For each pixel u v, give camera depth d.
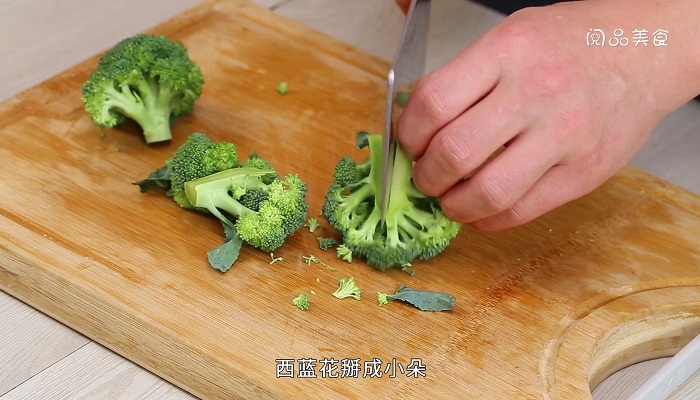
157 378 0.76
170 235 0.80
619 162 0.80
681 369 0.76
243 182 0.80
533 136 0.76
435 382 0.74
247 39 0.98
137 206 0.82
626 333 0.80
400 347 0.75
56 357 0.77
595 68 0.77
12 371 0.75
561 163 0.77
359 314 0.77
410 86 0.83
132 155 0.87
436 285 0.79
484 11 1.08
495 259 0.81
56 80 0.92
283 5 1.08
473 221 0.78
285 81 0.95
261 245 0.79
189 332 0.75
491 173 0.75
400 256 0.79
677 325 0.80
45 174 0.84
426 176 0.77
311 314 0.76
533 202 0.78
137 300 0.76
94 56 0.95
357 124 0.91
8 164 0.84
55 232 0.80
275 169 0.86
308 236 0.81
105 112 0.86
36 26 1.03
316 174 0.86
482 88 0.76
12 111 0.89
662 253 0.83
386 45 1.04
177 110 0.89
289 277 0.78
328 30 1.05
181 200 0.82
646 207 0.87
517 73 0.76
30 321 0.79
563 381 0.75
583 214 0.85
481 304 0.78
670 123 0.98
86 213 0.81
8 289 0.80
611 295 0.80
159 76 0.86
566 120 0.76
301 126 0.91
